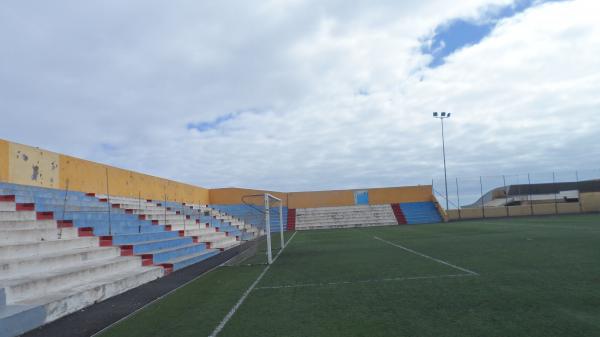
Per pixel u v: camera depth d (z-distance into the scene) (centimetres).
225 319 566
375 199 4084
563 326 453
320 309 590
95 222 1188
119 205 1617
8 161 1255
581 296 580
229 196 3588
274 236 2625
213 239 1939
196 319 576
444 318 508
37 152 1381
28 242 859
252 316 574
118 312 648
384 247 1491
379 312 554
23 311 545
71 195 1461
